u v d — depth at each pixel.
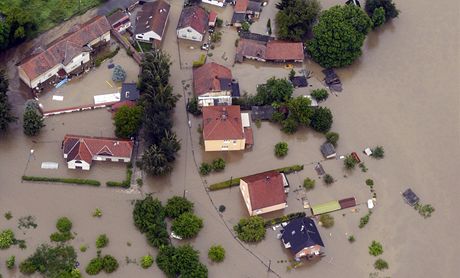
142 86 129.00
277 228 114.25
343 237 114.00
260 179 113.00
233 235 112.81
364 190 121.25
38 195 114.81
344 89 139.00
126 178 118.25
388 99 138.12
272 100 131.25
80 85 133.00
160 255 106.81
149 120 116.81
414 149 129.00
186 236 110.19
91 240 109.56
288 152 126.12
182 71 138.12
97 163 120.25
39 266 104.69
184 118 129.12
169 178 119.62
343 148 127.81
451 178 124.75
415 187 122.56
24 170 117.94
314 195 119.62
